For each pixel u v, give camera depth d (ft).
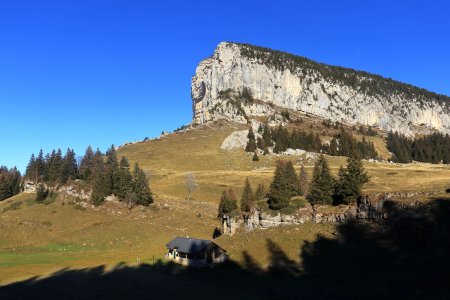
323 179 272.72
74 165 484.33
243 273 211.20
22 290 201.16
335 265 192.54
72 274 233.14
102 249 318.45
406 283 149.38
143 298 178.09
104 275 226.17
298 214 259.80
